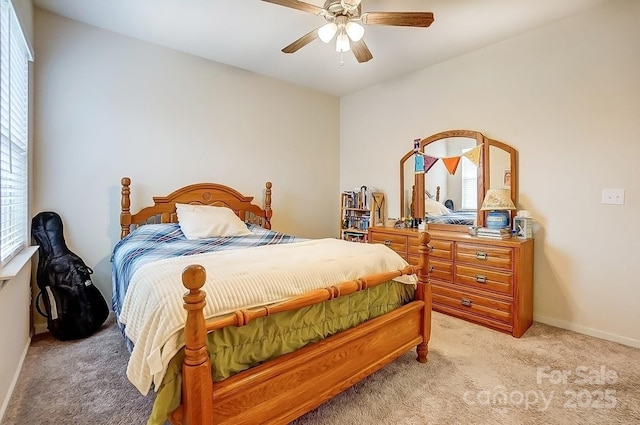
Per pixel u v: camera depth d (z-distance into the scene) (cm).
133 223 294
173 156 324
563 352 228
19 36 203
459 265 293
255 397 131
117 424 153
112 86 289
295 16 256
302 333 155
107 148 288
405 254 340
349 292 166
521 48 286
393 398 176
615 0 237
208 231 285
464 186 325
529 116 284
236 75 363
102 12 256
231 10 249
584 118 255
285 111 407
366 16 195
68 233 272
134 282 158
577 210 260
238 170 370
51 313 238
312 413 163
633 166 235
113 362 211
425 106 362
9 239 188
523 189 289
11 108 192
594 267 253
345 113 461
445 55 326
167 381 117
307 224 437
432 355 224
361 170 440
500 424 156
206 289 133
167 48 316
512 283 257
